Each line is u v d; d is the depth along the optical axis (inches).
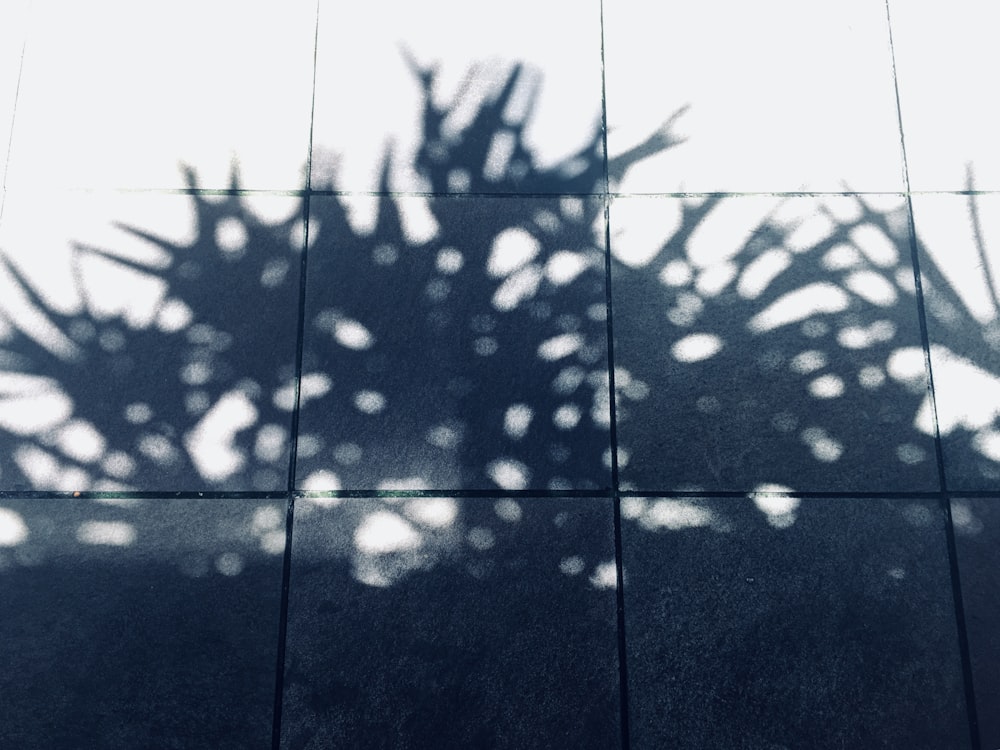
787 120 162.9
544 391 152.5
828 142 161.9
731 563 146.1
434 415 151.4
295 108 162.7
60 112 161.8
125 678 142.3
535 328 154.9
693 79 164.4
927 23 166.9
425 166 161.0
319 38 165.2
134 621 144.2
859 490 148.7
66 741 140.1
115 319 154.9
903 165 161.3
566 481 149.1
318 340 154.2
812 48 165.8
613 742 139.6
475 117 163.0
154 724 140.8
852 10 167.3
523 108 163.3
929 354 153.9
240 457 150.0
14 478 149.2
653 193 160.2
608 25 166.6
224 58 164.4
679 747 139.4
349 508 148.0
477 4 166.7
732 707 140.6
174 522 147.6
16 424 150.9
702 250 158.1
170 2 166.2
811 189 160.2
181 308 155.3
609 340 154.4
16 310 154.9
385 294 156.0
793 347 154.4
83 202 158.6
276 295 156.0
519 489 148.8
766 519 147.7
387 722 140.6
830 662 142.2
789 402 152.1
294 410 151.6
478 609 144.5
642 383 152.8
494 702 141.1
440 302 155.9
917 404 152.2
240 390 152.3
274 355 153.6
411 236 158.6
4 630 143.5
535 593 144.9
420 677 142.1
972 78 164.7
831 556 146.3
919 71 165.2
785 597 144.8
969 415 151.7
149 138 161.2
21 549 146.7
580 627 143.6
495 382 152.8
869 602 144.6
